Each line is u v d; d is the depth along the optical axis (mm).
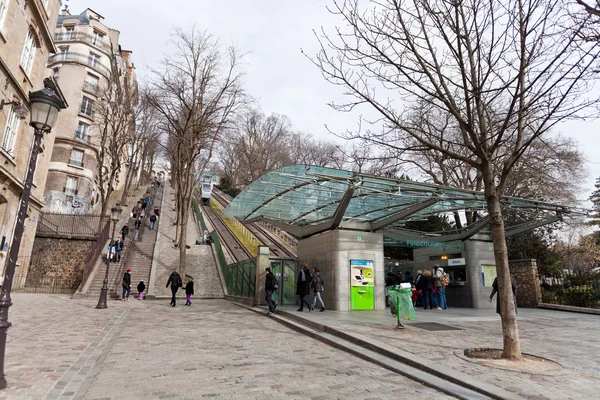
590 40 5297
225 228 34750
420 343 7363
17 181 17219
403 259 28734
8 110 16031
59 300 16688
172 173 43531
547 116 6105
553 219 15664
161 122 29297
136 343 8016
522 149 6531
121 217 34594
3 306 4785
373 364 6336
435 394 4801
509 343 6199
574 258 38469
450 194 12891
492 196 6781
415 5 7117
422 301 16859
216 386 5047
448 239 17250
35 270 22344
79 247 23438
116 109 33781
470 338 8070
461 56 6648
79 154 36000
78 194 34906
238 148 58125
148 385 5090
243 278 17953
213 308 15547
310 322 10055
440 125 18797
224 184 68312
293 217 17922
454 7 6906
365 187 11992
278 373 5711
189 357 6762
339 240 14195
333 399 4562
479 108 7027
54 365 5898
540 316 12852
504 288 6430
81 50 38062
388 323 10031
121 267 22516
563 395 4516
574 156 20938
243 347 7680
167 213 40906
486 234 17656
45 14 18625
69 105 36031
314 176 10906
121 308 14680
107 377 5477
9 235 17609
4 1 15219
